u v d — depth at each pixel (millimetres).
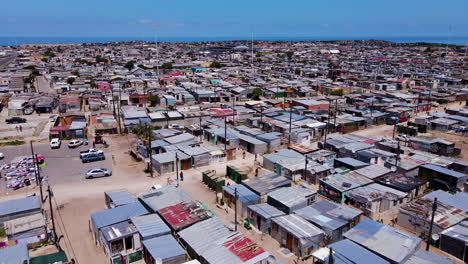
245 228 37719
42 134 74000
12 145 66812
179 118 81062
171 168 53688
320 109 94250
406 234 32312
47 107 95375
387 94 114250
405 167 50312
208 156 56875
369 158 54062
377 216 40094
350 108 93688
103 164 57250
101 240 33625
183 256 29500
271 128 75625
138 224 33719
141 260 32188
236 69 189625
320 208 38031
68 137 71062
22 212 37344
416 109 95375
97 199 44750
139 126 73812
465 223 35062
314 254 30047
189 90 119375
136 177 51969
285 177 48938
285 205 38531
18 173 51156
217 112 87188
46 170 54125
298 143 67625
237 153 63688
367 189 43000
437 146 62531
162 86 137000
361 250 29719
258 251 29641
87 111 97500
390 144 61625
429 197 40781
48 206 42688
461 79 148250
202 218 35656
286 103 102250
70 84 133125
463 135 75875
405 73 168625
